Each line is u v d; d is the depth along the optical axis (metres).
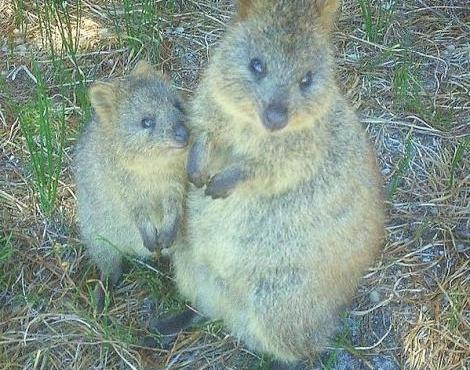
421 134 1.19
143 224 0.94
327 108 0.83
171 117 0.88
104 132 0.93
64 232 1.08
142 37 1.28
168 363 0.96
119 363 0.96
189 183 0.92
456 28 1.33
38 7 1.26
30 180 1.12
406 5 1.35
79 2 1.28
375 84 1.25
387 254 1.06
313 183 0.85
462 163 1.15
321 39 0.81
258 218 0.87
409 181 1.14
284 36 0.79
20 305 1.00
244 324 0.95
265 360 0.96
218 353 0.97
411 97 1.22
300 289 0.90
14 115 1.18
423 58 1.28
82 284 1.03
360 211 0.89
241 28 0.81
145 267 1.04
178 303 1.01
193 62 1.28
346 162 0.86
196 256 0.94
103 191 0.95
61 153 1.08
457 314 0.99
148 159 0.89
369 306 1.02
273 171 0.84
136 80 0.92
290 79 0.79
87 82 1.23
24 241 1.06
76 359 0.96
